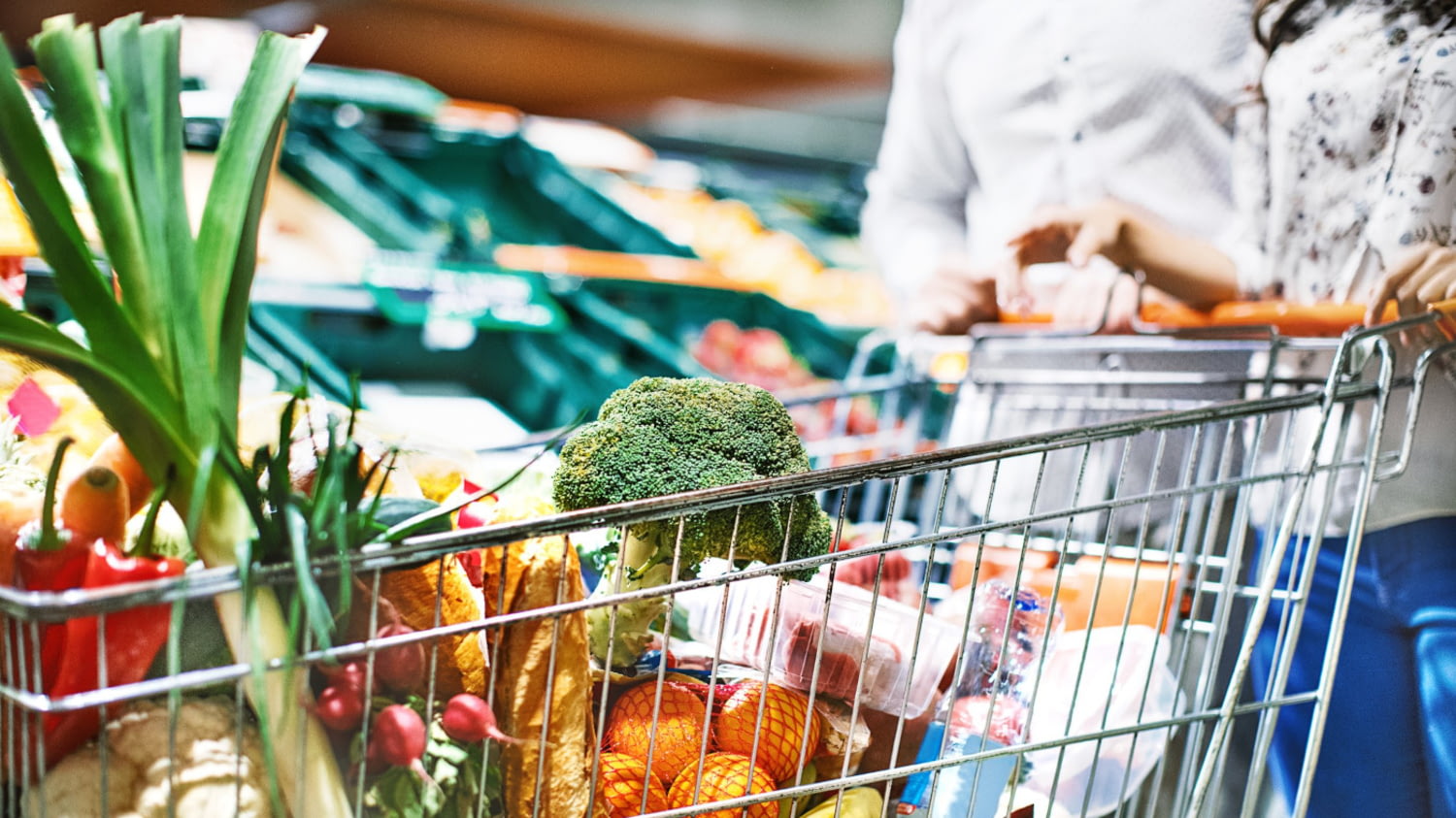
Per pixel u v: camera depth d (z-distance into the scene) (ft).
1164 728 4.35
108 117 3.18
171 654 2.78
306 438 3.88
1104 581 5.23
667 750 3.81
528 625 3.47
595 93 10.77
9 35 6.90
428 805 3.33
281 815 2.82
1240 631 5.75
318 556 2.92
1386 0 5.43
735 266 12.26
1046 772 4.44
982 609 4.75
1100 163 6.77
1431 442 5.32
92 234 4.76
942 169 8.02
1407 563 5.35
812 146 14.61
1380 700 5.40
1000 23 7.15
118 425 3.06
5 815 3.06
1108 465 6.48
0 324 2.85
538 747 3.46
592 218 12.42
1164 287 6.12
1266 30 5.90
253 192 3.18
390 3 8.52
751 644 4.20
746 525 3.74
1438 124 5.24
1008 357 7.37
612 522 3.18
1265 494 5.77
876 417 9.74
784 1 9.54
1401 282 5.03
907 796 4.21
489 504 3.93
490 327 9.82
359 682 3.15
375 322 9.52
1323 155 5.63
